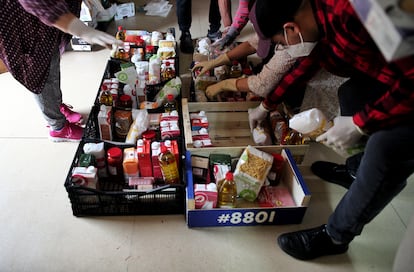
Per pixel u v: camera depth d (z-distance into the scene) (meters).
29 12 1.20
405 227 1.42
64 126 1.69
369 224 1.42
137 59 1.93
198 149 1.44
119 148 1.44
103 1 2.56
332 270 1.25
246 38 2.63
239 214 1.31
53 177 1.54
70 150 1.69
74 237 1.31
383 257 1.30
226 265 1.24
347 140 1.00
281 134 1.60
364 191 0.95
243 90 1.66
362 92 1.22
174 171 1.36
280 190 1.48
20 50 1.29
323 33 1.02
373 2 0.44
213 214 1.30
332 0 0.90
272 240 1.33
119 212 1.39
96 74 2.23
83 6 2.30
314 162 1.68
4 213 1.38
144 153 1.36
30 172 1.56
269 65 1.51
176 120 1.57
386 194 0.94
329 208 1.48
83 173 1.30
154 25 2.75
